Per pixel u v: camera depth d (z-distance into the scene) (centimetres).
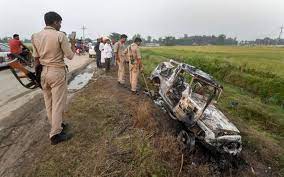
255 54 3169
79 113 629
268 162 694
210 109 708
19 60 480
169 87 791
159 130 626
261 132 883
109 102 732
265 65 1938
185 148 598
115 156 449
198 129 641
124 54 950
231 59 2312
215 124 626
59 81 430
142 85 1134
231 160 637
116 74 1338
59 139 478
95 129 550
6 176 397
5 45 1420
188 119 655
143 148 475
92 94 831
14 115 632
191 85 698
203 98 730
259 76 1617
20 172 407
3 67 1366
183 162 518
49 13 416
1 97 785
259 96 1356
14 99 770
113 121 598
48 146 477
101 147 472
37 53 424
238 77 1631
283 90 1295
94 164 424
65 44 416
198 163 581
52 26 421
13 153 458
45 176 399
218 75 1788
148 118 623
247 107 1066
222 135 603
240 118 984
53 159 436
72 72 1370
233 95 1254
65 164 425
